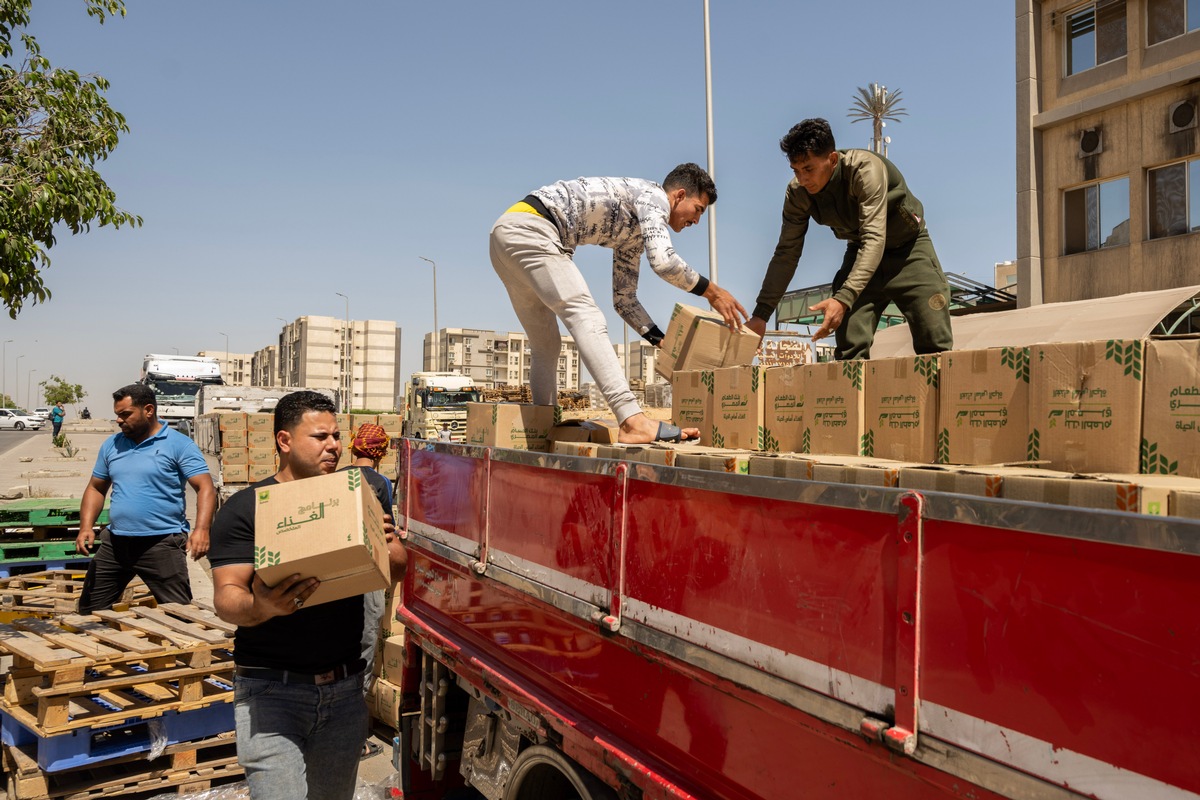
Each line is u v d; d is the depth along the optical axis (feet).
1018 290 65.98
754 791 6.58
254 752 9.66
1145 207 58.65
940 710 5.05
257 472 53.21
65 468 89.45
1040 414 7.38
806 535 6.05
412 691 13.47
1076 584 4.37
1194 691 3.86
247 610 9.11
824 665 5.87
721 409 11.12
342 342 389.80
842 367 9.30
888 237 13.25
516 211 12.34
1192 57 55.21
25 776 14.88
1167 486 5.37
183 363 121.90
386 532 10.81
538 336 14.02
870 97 103.35
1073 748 4.35
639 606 7.82
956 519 4.95
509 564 10.32
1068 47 63.36
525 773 9.92
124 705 15.52
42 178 25.94
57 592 21.36
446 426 96.99
